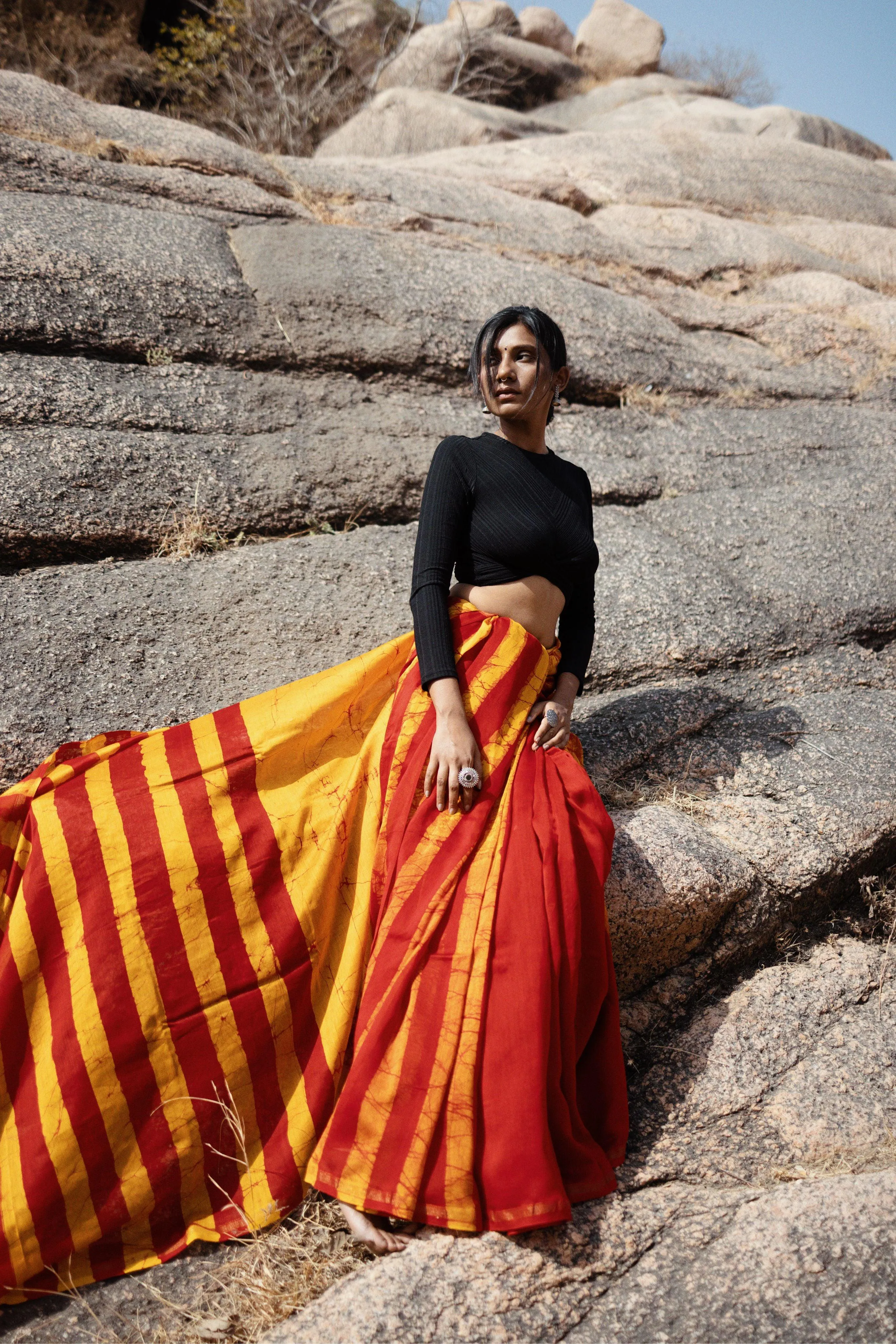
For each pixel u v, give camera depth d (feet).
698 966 8.20
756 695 11.19
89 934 6.72
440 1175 5.93
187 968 6.75
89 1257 6.24
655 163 26.99
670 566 12.54
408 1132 5.99
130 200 15.53
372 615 10.69
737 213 26.25
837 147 36.76
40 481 10.64
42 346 12.21
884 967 8.47
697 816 9.21
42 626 9.37
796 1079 7.36
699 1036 7.72
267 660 9.73
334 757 7.66
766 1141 6.88
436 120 35.63
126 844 6.97
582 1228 6.01
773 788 9.55
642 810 9.00
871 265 24.35
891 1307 5.51
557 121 44.52
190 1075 6.59
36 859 6.89
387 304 15.19
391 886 6.75
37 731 8.29
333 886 7.15
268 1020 6.80
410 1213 5.86
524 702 7.49
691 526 13.70
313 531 12.08
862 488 15.08
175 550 11.05
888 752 10.20
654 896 7.93
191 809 7.16
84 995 6.57
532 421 7.97
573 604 8.50
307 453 12.66
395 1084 6.07
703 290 21.70
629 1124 6.92
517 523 7.62
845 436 16.83
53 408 11.49
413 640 8.04
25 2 32.50
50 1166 6.25
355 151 36.11
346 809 7.29
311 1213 6.45
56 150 15.67
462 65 44.11
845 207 27.76
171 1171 6.43
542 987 6.14
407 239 17.51
